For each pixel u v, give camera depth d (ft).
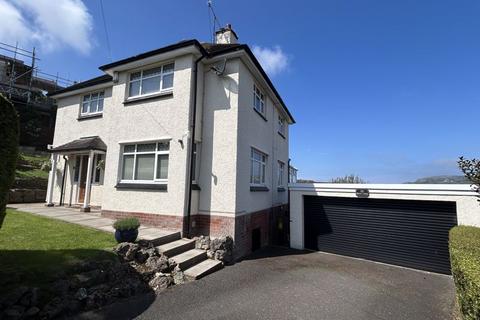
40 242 19.40
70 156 43.60
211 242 25.57
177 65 30.45
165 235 24.58
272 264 26.81
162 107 30.53
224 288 19.03
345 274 24.59
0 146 12.45
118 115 33.47
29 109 91.09
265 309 16.07
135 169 31.58
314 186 36.17
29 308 12.55
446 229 28.40
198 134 30.32
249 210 32.48
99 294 15.06
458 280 12.91
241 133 30.42
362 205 33.45
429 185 29.09
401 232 30.68
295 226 36.78
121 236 20.62
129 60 31.89
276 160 47.39
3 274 13.61
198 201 29.78
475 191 24.88
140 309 14.87
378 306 17.58
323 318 15.35
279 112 51.70
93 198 38.88
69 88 44.21
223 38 42.83
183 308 15.40
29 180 48.47
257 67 33.65
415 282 23.54
